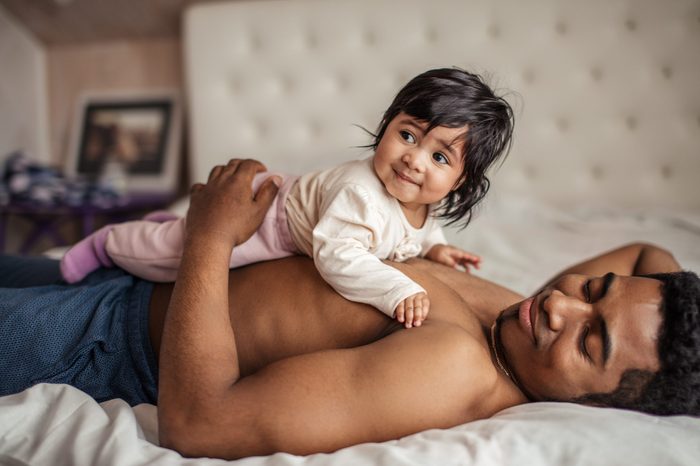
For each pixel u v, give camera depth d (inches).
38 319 35.8
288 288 35.9
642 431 27.6
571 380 31.2
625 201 106.2
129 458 26.0
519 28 103.9
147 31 124.5
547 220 94.1
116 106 129.7
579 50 102.9
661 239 79.2
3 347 34.8
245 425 27.0
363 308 33.2
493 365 32.1
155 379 36.5
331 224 34.0
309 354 29.2
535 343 32.2
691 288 30.5
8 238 126.0
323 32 110.3
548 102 105.2
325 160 110.4
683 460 25.9
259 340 34.8
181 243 38.6
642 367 29.8
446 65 107.1
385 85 110.6
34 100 131.3
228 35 112.3
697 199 103.3
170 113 127.0
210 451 27.6
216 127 115.6
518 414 29.8
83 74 131.9
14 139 127.6
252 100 114.5
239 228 35.3
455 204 37.9
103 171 123.6
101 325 36.8
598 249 75.9
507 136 36.4
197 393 27.7
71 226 129.6
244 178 37.7
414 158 33.1
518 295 44.3
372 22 108.7
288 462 25.0
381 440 28.0
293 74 112.9
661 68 101.3
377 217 34.3
